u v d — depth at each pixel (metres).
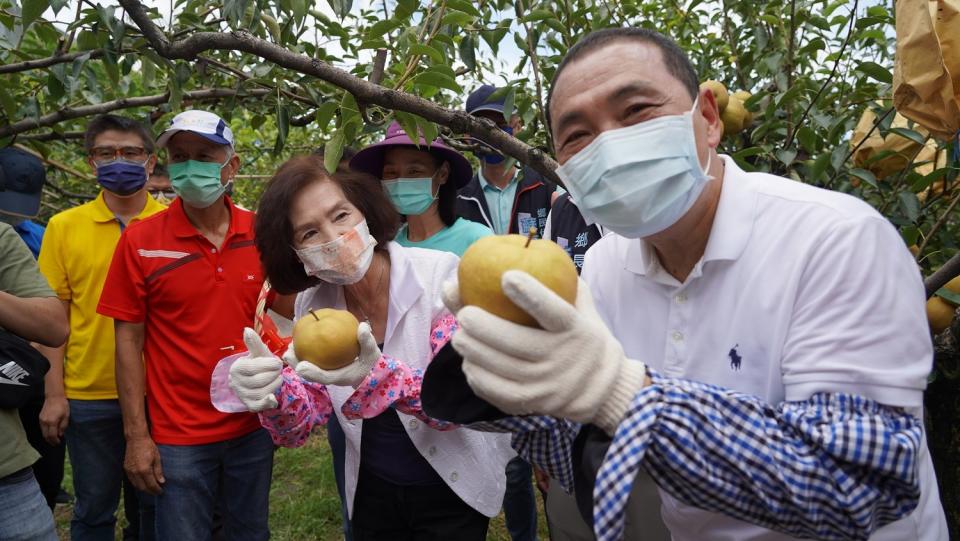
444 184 3.03
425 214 3.04
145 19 1.97
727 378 1.24
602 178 1.21
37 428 2.95
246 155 6.09
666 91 1.21
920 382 1.03
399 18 2.04
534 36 2.56
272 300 2.80
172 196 4.46
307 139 6.01
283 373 2.03
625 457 0.90
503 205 3.80
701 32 3.41
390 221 2.08
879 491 0.96
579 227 2.90
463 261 1.04
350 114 1.91
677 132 1.20
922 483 1.23
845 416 1.00
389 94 1.85
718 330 1.25
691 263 1.32
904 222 2.23
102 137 3.23
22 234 3.58
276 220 1.98
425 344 1.99
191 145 2.74
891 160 2.36
